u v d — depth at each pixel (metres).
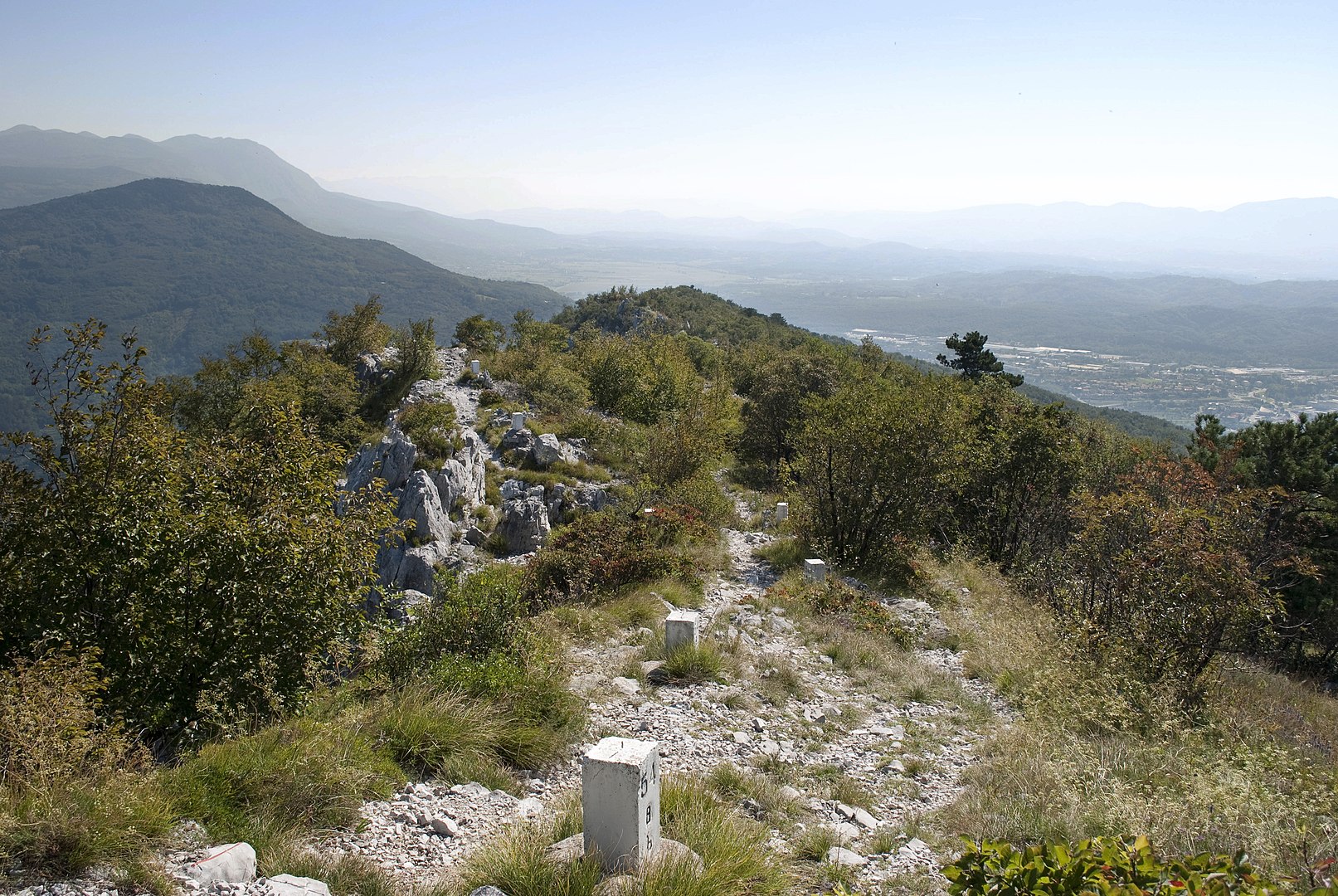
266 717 7.61
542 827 5.53
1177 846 6.01
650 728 8.34
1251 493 12.89
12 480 7.96
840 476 19.22
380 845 5.40
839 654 11.85
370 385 41.03
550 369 39.47
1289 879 4.80
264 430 9.56
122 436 8.36
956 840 6.33
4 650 7.37
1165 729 8.90
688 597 14.12
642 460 26.66
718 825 5.73
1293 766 7.79
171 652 7.63
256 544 8.05
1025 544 22.55
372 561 9.23
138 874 4.37
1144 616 11.23
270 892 4.41
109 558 7.77
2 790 4.79
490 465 25.02
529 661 8.84
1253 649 16.59
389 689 8.15
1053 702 9.46
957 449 18.84
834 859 5.84
